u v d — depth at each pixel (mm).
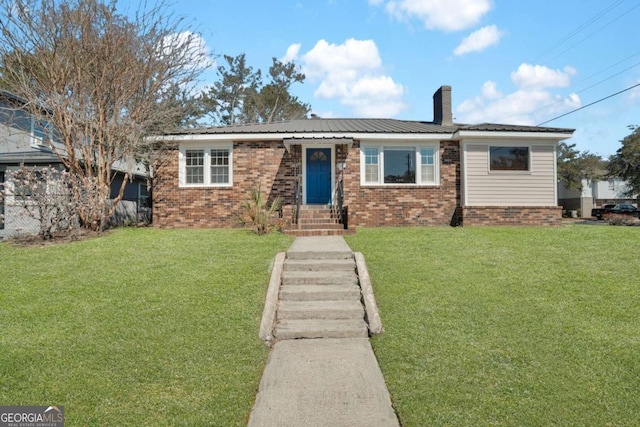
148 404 3770
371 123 17109
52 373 4258
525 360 4500
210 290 6613
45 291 6590
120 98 12828
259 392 4055
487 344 4883
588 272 7465
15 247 9750
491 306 5969
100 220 12141
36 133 15594
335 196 14375
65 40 11859
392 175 14562
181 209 14250
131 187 20984
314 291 6582
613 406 3674
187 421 3539
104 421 3520
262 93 37406
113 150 13023
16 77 12180
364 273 7215
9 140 14453
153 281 7035
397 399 3867
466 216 14258
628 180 36719
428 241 10180
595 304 6000
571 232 11867
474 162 14445
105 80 12469
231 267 7746
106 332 5207
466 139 14406
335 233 11375
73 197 11508
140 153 15242
